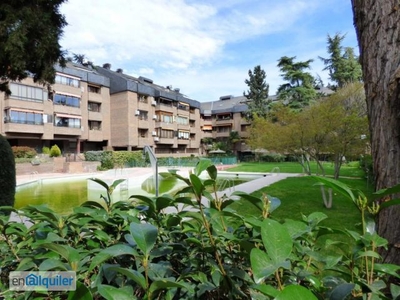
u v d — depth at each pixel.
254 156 31.78
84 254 0.91
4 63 6.06
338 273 0.90
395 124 1.20
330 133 6.39
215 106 41.78
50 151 21.17
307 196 7.64
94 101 25.83
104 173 17.75
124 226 1.21
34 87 20.72
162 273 0.87
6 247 1.14
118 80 27.42
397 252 1.14
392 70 1.22
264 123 8.74
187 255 1.02
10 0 5.86
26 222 1.63
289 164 25.61
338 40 22.81
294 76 23.27
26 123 20.27
